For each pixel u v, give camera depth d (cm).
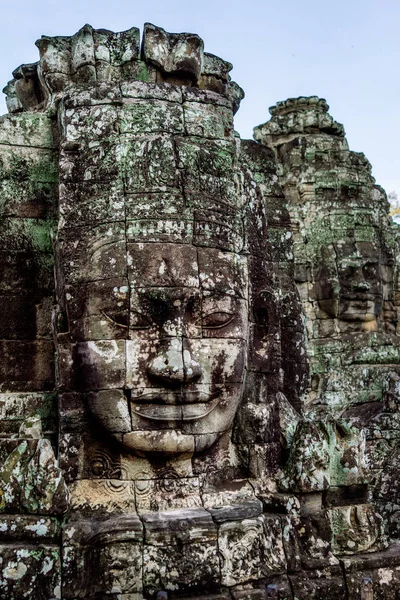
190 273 487
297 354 643
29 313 530
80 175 502
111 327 476
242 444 520
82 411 485
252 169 655
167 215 489
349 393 1208
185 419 477
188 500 485
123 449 479
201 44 561
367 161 1432
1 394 512
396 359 1284
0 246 530
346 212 1358
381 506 654
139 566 445
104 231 486
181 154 503
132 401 472
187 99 530
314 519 505
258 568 468
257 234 560
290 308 644
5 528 439
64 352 489
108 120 508
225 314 497
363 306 1321
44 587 432
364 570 498
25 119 550
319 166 1380
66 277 489
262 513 494
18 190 541
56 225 534
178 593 447
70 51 558
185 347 478
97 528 448
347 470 529
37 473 446
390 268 1416
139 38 553
